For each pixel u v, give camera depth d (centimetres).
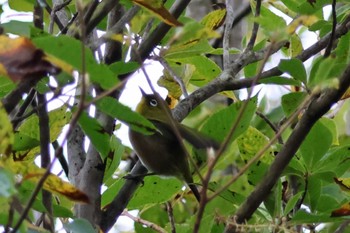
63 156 866
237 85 904
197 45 848
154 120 1023
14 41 506
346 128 1320
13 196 519
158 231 952
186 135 791
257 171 855
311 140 809
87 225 600
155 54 878
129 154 1180
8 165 533
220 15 959
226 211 998
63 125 816
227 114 826
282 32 522
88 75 510
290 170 821
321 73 544
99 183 810
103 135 606
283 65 698
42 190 654
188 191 1076
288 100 871
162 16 638
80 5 527
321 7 905
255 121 1191
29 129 816
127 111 592
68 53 514
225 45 930
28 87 626
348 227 948
